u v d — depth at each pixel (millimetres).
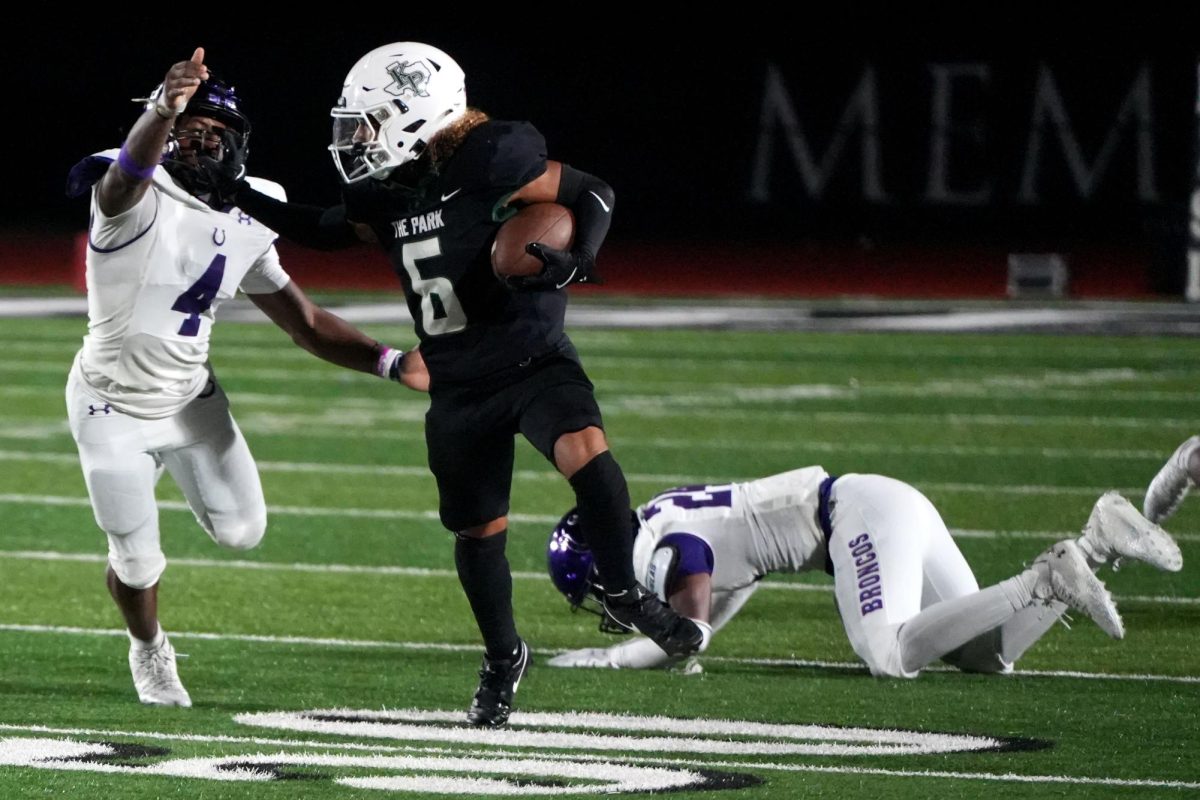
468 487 15984
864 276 75875
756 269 78250
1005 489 32219
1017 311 64375
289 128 85688
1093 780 14797
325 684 19016
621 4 86125
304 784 14523
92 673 19391
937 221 82250
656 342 56375
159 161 16547
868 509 18891
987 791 14375
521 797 14094
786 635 21750
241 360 52875
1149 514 18672
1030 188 80750
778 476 19688
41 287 73125
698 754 15773
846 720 17219
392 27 86125
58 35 89812
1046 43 80000
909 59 82125
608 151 87125
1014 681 18969
